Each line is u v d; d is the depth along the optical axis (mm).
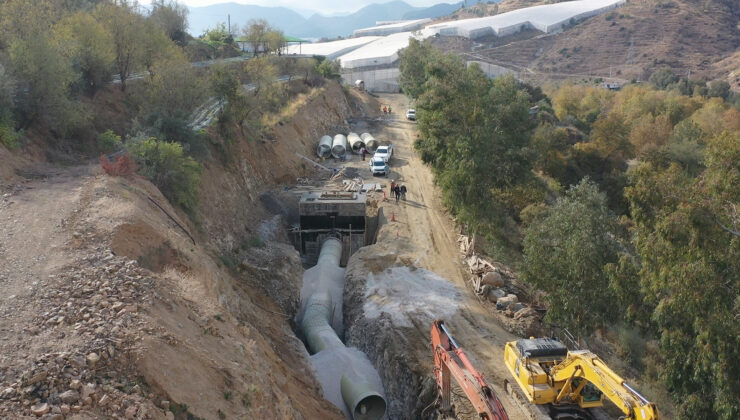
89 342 11258
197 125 37781
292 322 29422
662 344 18078
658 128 75500
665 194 17641
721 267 16562
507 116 33906
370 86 119188
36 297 13156
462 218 32625
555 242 23250
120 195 20234
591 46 197875
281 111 57500
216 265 23438
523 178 33844
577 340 23766
